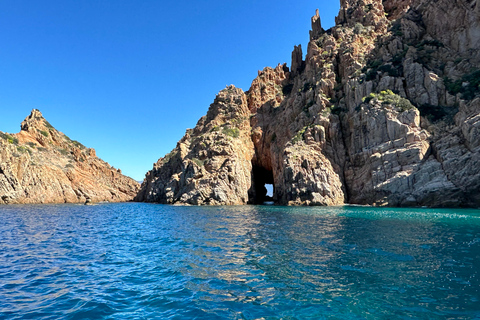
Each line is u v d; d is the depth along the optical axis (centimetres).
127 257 1550
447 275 1135
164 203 8612
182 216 3969
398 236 1997
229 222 3084
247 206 6181
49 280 1162
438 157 4609
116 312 854
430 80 5378
